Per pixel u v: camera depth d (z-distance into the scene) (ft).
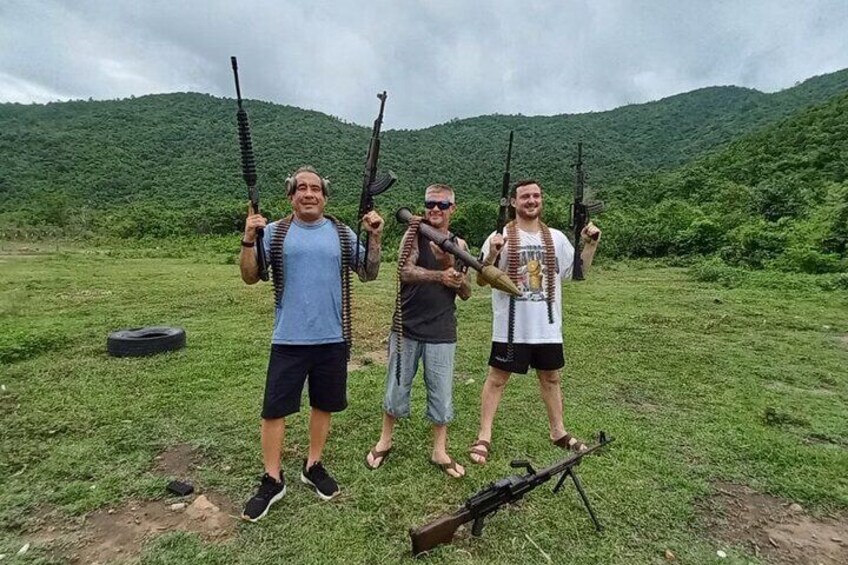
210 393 15.33
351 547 8.34
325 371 9.64
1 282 41.06
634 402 15.16
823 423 13.78
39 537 8.66
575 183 11.68
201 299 32.40
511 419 13.57
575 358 19.49
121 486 10.16
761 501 10.03
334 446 11.84
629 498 9.84
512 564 8.00
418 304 10.41
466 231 71.31
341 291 9.68
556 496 9.82
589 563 8.10
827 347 21.44
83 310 28.81
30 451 11.66
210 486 10.23
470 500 8.32
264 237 9.27
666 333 23.68
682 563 8.18
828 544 8.79
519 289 11.05
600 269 53.26
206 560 8.02
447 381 10.55
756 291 36.09
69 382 16.24
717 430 13.12
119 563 7.99
